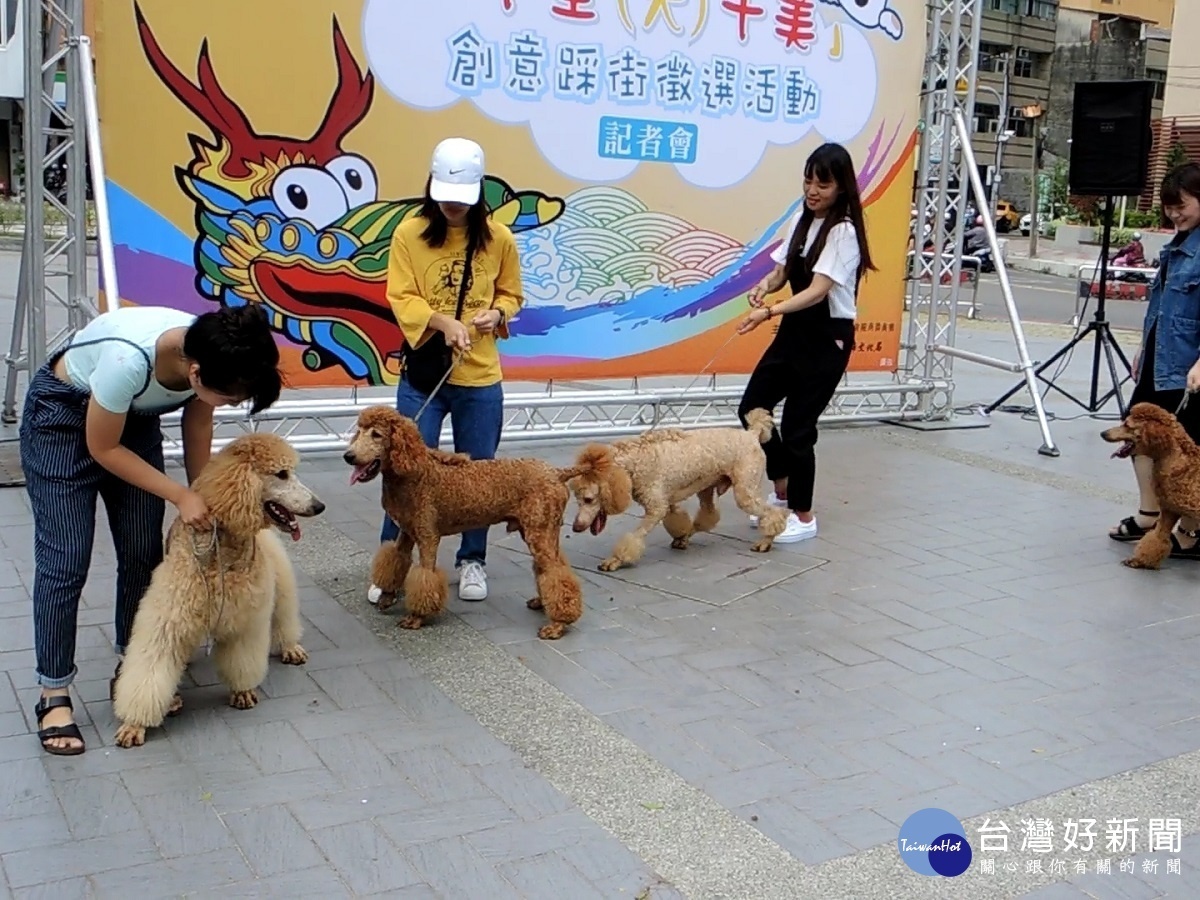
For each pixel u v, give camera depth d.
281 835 3.16
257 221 6.58
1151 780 3.76
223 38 6.30
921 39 8.56
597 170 7.47
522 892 2.97
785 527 6.12
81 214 6.52
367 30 6.61
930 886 3.12
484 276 4.89
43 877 2.92
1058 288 24.03
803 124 8.16
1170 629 5.14
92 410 3.30
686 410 8.87
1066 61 51.03
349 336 6.94
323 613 4.86
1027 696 4.36
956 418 9.67
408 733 3.82
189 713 3.88
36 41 6.23
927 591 5.51
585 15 7.22
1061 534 6.57
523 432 7.88
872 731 4.01
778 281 6.17
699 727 3.98
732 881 3.09
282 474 3.60
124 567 3.88
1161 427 5.75
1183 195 6.06
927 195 9.36
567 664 4.46
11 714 3.77
